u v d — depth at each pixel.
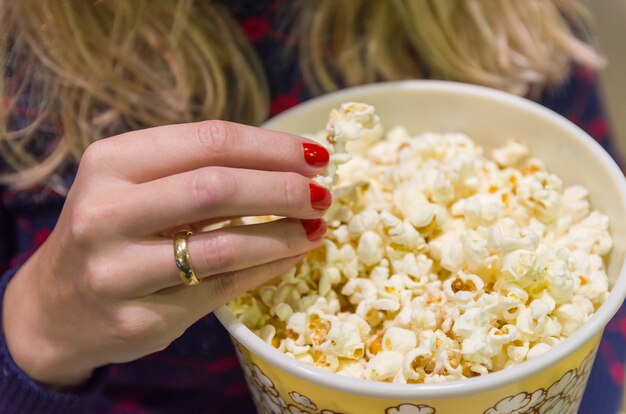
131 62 0.51
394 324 0.37
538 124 0.44
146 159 0.36
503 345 0.35
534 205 0.41
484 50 0.56
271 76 0.56
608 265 0.40
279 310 0.38
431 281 0.39
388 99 0.47
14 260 0.54
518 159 0.45
